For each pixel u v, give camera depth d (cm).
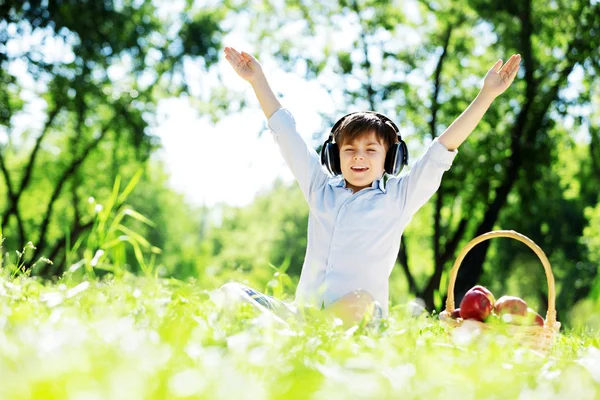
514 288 3103
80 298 351
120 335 227
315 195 465
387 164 464
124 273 522
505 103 1859
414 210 456
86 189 2431
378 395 170
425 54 1989
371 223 443
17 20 1791
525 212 1891
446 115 1969
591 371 249
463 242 2255
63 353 178
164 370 174
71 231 2161
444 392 187
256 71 498
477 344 313
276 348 238
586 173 1995
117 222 538
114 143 2283
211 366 183
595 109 1855
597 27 1708
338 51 2023
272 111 493
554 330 412
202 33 2077
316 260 450
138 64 2033
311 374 192
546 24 1773
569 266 2844
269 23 2094
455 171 1789
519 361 279
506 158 1795
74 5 1788
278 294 457
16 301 333
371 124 456
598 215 2661
